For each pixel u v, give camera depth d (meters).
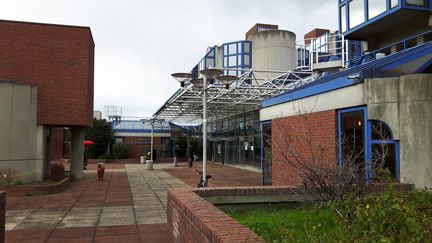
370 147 8.38
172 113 34.75
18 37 19.33
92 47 22.44
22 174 15.88
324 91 10.10
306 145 10.74
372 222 3.38
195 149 47.69
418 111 7.78
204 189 7.25
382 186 6.25
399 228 3.33
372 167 6.97
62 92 19.62
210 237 4.04
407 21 20.31
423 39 19.22
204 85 14.50
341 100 9.45
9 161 15.35
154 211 11.17
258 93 23.92
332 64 22.47
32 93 16.44
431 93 7.78
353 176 5.91
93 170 29.19
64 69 19.73
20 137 15.81
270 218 6.43
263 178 14.28
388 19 19.98
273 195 7.47
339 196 5.64
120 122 51.72
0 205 6.27
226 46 43.88
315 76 21.42
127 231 8.71
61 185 16.03
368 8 20.91
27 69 19.31
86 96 19.94
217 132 40.91
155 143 51.62
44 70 19.50
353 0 22.34
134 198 13.79
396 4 18.84
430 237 3.17
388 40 21.88
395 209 3.43
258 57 38.75
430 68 9.62
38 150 18.31
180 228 5.91
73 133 21.89
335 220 4.23
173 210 6.72
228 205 7.29
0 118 15.21
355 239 3.22
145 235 8.37
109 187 17.36
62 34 19.84
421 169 7.65
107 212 11.02
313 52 26.56
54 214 10.73
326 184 6.06
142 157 40.16
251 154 30.27
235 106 29.41
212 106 29.53
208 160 44.38
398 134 8.04
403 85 8.00
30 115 16.31
